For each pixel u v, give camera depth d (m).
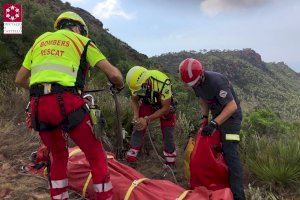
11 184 3.78
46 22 16.78
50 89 2.84
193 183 3.88
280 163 4.29
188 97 7.25
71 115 2.86
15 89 6.65
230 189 3.70
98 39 23.91
